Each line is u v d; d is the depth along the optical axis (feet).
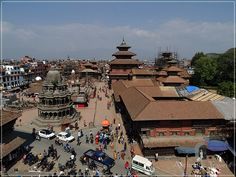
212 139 186.91
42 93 264.52
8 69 515.50
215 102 205.67
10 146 167.84
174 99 274.57
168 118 182.29
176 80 384.27
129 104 229.86
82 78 643.45
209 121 189.47
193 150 175.52
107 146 202.69
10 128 182.19
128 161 176.96
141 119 180.04
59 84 265.75
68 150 191.72
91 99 402.52
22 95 438.40
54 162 172.86
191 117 184.65
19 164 168.66
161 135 186.60
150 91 274.98
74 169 159.53
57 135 218.79
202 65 489.26
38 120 264.93
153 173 159.02
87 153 172.35
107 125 242.78
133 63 450.30
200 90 304.91
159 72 474.90
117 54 459.32
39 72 649.20
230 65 460.96
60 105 263.90
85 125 258.37
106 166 162.20
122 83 346.13
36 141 212.64
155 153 179.42
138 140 201.67
